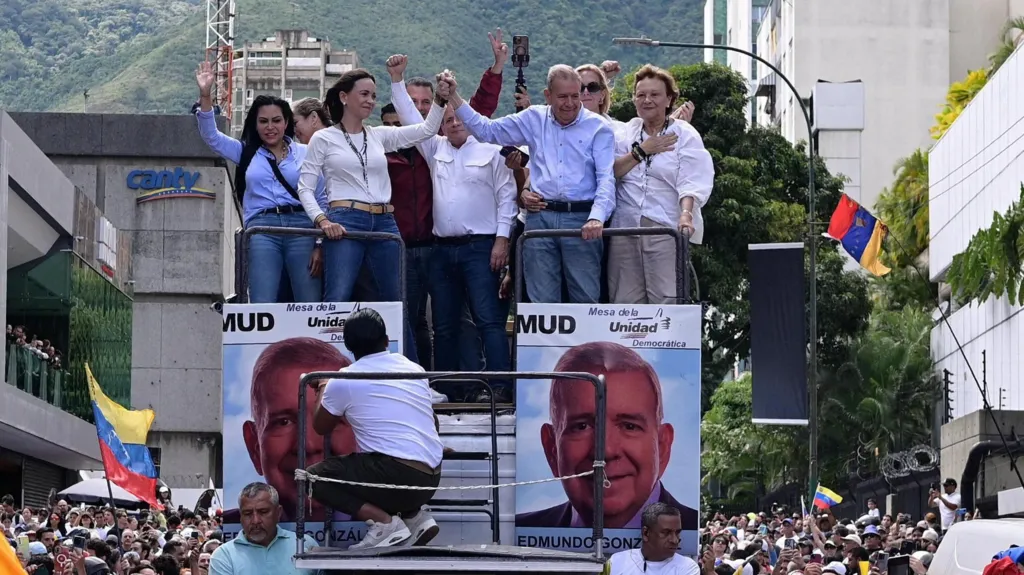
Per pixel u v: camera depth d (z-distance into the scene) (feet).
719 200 221.87
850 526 120.88
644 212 48.96
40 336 195.11
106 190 279.08
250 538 39.14
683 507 40.37
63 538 100.78
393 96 53.72
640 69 50.06
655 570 39.34
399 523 38.34
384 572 36.96
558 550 38.63
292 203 50.14
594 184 46.91
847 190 362.33
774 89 434.71
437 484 39.01
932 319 251.19
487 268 50.70
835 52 393.70
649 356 40.86
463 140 51.24
